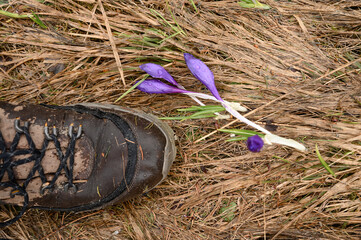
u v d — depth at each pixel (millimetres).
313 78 1016
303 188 1014
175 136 1014
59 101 1030
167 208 1030
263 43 1018
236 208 1025
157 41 1017
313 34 1019
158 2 1015
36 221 1028
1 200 968
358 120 1003
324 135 1005
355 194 1008
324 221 1011
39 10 1018
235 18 1021
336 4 1014
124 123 985
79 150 979
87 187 981
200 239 1022
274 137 963
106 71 1023
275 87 1014
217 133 1028
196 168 1031
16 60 1022
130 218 1024
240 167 1026
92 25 1023
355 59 1010
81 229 1029
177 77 1018
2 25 1022
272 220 1019
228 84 1023
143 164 979
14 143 956
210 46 1018
